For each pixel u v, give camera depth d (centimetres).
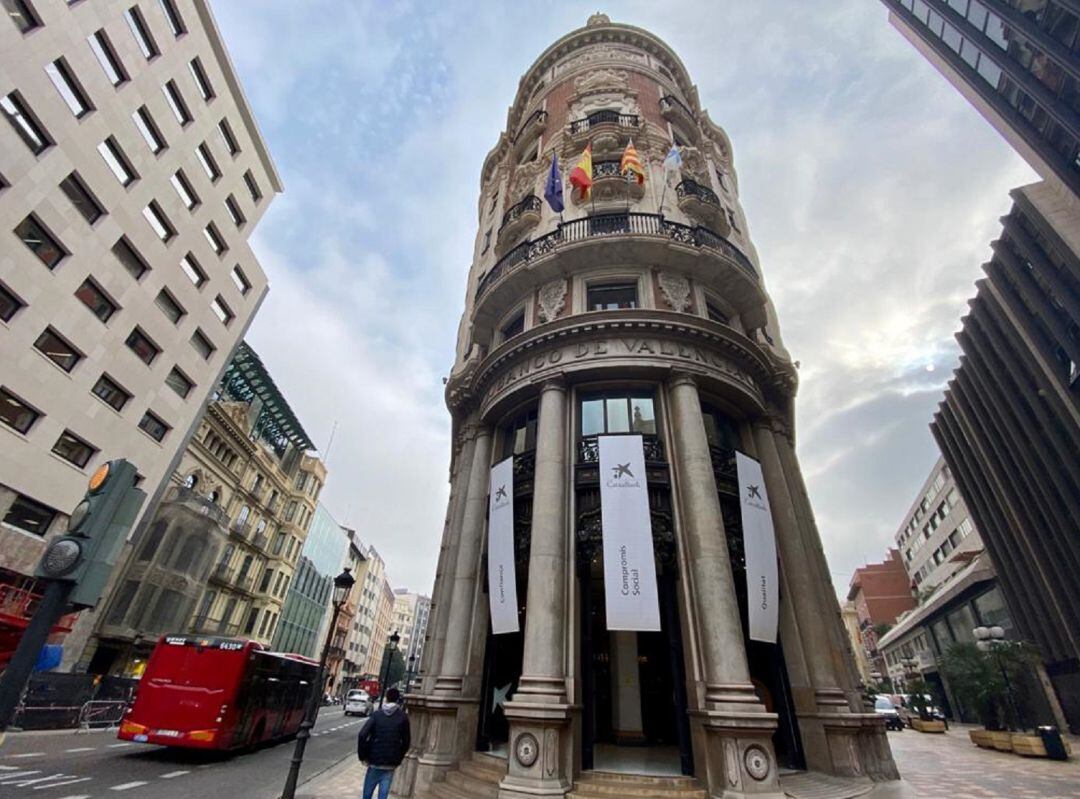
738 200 2264
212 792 1009
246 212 3444
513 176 2066
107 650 2838
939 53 2712
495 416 1418
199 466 3684
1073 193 2102
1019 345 2864
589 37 2519
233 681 1393
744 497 1127
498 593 1101
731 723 805
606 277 1407
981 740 2023
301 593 5681
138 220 2606
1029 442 3034
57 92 2172
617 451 1094
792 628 1130
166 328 2842
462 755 1040
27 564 2095
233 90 3216
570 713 873
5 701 295
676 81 2511
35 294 2134
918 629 5084
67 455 2331
